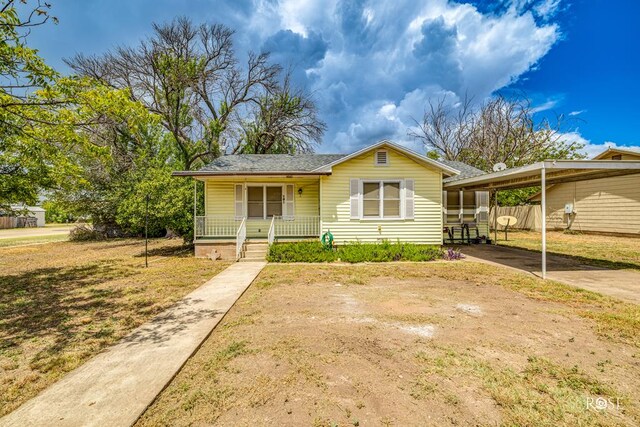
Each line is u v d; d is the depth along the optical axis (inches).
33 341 157.9
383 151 446.9
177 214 449.7
